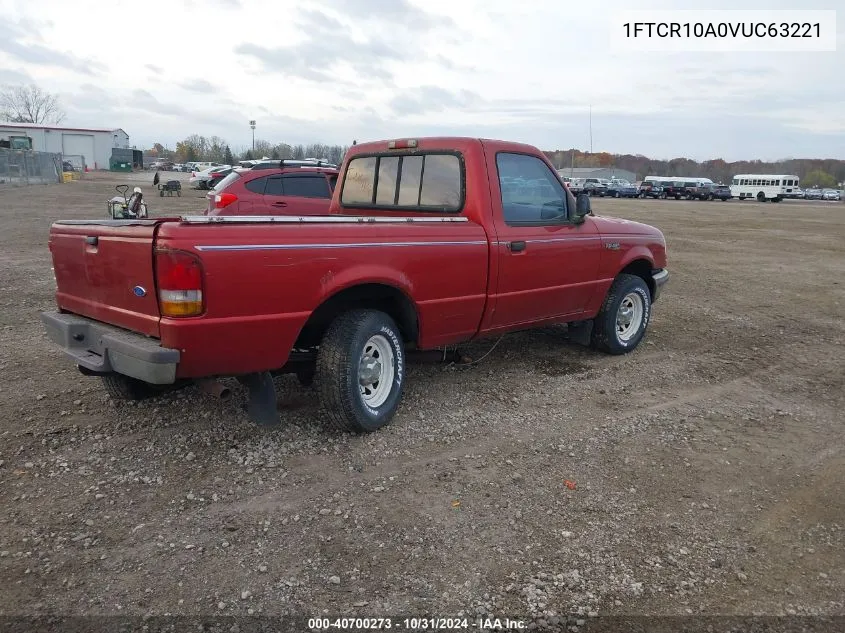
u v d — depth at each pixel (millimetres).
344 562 3125
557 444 4488
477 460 4207
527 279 5398
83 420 4613
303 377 4820
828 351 7156
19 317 7566
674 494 3871
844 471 4246
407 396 5289
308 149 63062
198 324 3561
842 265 14531
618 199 52969
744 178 59562
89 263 4094
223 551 3178
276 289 3824
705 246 18141
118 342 3729
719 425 4941
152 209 21531
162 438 4359
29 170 37438
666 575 3113
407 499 3703
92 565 3051
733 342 7441
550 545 3314
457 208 5172
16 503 3537
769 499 3859
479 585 2994
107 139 79062
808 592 3029
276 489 3764
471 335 5203
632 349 6855
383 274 4336
